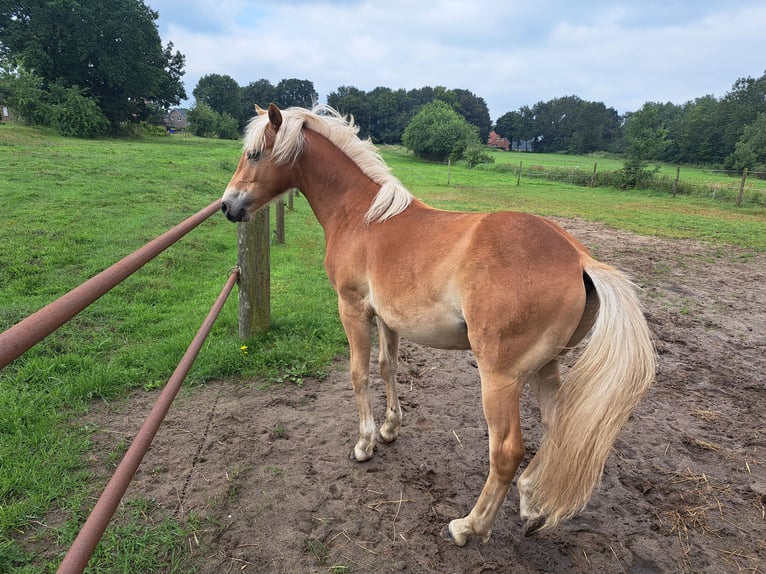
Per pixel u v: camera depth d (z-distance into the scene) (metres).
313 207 2.86
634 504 2.57
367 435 2.81
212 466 2.74
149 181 12.41
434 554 2.22
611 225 12.21
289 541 2.25
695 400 3.69
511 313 1.83
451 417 3.39
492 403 1.95
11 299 4.96
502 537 2.34
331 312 5.08
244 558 2.15
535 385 2.30
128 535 2.21
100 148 21.77
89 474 2.57
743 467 2.89
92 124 36.28
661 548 2.29
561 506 1.85
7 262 5.88
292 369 3.89
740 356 4.51
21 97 34.19
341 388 3.71
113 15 40.31
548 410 2.26
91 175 12.45
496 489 2.08
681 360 4.40
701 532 2.39
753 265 8.12
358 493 2.59
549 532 2.37
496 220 2.02
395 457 2.91
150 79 43.62
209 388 3.63
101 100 41.97
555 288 1.84
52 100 36.66
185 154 21.95
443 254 2.04
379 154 2.78
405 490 2.63
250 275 4.21
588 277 1.94
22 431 2.87
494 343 1.88
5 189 9.81
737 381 4.01
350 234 2.57
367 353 2.70
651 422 3.37
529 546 2.29
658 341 4.82
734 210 16.66
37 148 18.31
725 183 24.00
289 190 2.93
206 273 6.50
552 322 1.85
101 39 40.72
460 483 2.71
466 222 2.11
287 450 2.93
